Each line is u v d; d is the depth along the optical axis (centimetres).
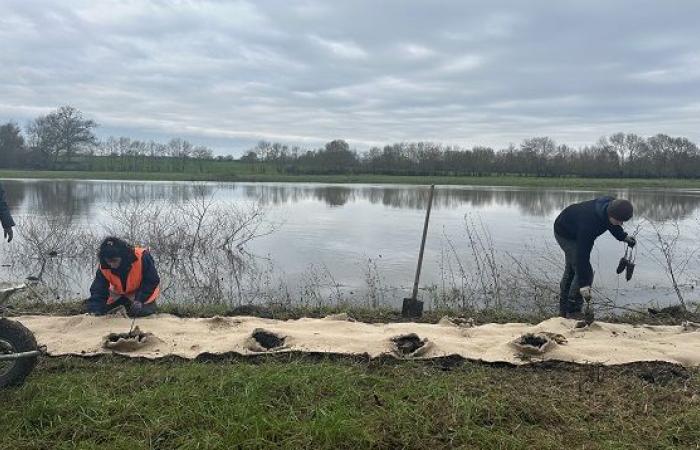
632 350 582
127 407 430
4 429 407
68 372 512
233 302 922
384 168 6222
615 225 677
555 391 484
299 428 404
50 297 919
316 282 1040
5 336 462
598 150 6056
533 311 858
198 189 3269
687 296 978
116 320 648
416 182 5250
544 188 4556
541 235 1675
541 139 6206
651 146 5959
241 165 6631
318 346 574
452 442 401
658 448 399
